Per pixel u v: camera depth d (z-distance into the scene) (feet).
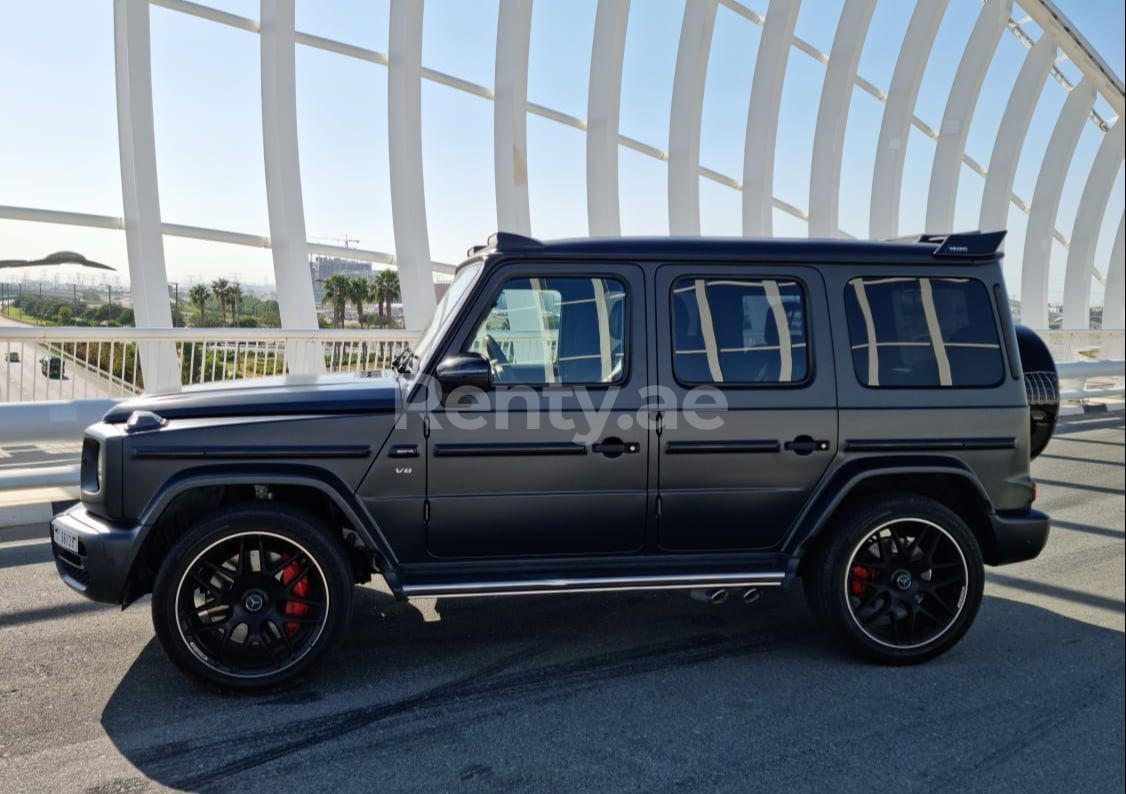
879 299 13.75
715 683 12.71
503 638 14.49
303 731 11.05
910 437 13.52
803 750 10.66
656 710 11.76
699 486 13.06
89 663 13.16
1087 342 57.57
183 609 11.82
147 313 39.68
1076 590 17.37
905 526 13.46
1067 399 44.98
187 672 11.94
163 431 11.82
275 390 12.69
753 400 13.12
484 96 54.95
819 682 12.78
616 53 53.26
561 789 9.68
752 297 13.41
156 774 9.94
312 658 12.19
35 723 11.19
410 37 47.01
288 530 11.98
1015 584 17.78
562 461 12.68
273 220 44.39
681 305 13.21
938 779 9.99
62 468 20.65
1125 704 12.05
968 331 13.92
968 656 13.88
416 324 47.26
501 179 50.37
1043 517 13.96
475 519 12.61
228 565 12.33
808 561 13.88
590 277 13.01
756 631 14.96
